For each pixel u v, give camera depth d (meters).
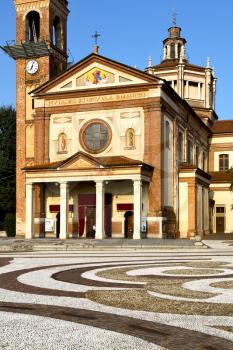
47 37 60.75
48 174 50.97
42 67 60.47
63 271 22.62
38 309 13.38
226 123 85.62
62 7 64.25
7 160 78.75
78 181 50.84
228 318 12.17
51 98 56.09
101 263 26.58
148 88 52.16
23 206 59.31
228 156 81.75
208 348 9.52
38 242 45.69
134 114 52.75
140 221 48.00
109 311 13.03
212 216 75.38
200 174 60.28
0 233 64.00
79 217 53.59
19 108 60.81
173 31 87.31
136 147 52.47
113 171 48.62
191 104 80.62
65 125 55.53
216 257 30.70
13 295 15.74
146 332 10.76
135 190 48.00
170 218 53.91
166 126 54.50
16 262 27.66
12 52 60.69
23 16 62.12
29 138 60.06
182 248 39.97
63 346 9.62
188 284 17.73
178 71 79.81
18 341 9.98
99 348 9.48
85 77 54.91
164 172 53.12
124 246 40.84
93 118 54.38
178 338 10.25
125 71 53.16
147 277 19.92
